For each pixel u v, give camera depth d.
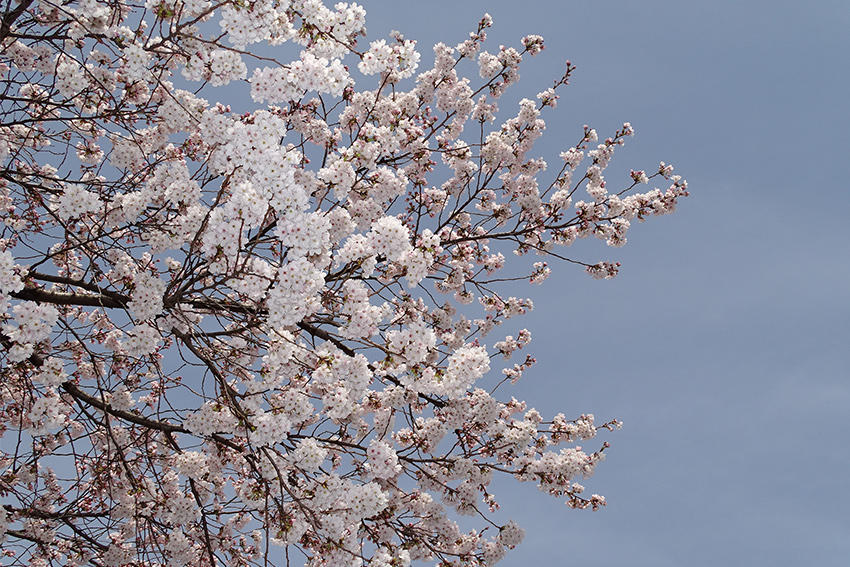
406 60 5.88
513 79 9.55
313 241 4.80
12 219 7.83
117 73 6.84
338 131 7.76
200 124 6.16
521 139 9.65
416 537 7.74
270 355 5.99
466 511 8.07
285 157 4.78
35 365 6.35
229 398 5.90
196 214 6.07
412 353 5.54
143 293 5.80
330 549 5.99
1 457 7.75
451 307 9.23
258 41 5.19
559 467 8.37
